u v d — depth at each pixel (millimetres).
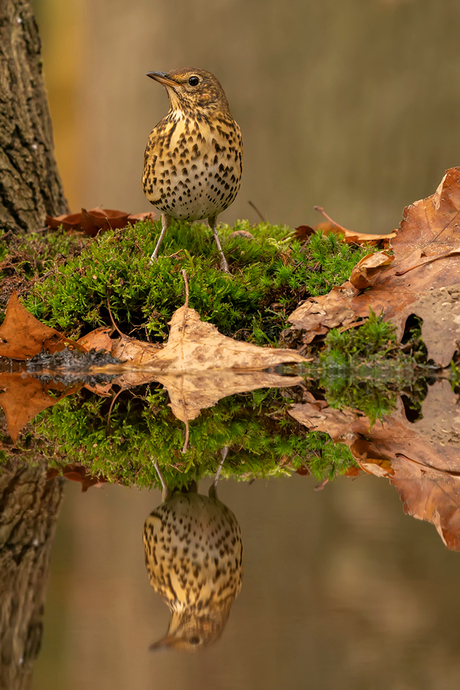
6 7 11406
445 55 20938
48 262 9781
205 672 1879
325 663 1903
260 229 10969
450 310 7734
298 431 5426
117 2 30438
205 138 8562
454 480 4141
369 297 8258
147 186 9047
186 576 2600
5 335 8117
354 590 2432
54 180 12430
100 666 1929
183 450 4859
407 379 7469
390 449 4891
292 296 8977
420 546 2898
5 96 11203
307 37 23750
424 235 8609
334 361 7836
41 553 2848
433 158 21375
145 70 29156
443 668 1871
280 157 24734
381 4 21984
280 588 2467
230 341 8109
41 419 5867
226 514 3438
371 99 22406
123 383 7438
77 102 35562
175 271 8828
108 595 2434
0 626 2191
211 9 26219
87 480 4129
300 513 3441
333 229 12750
